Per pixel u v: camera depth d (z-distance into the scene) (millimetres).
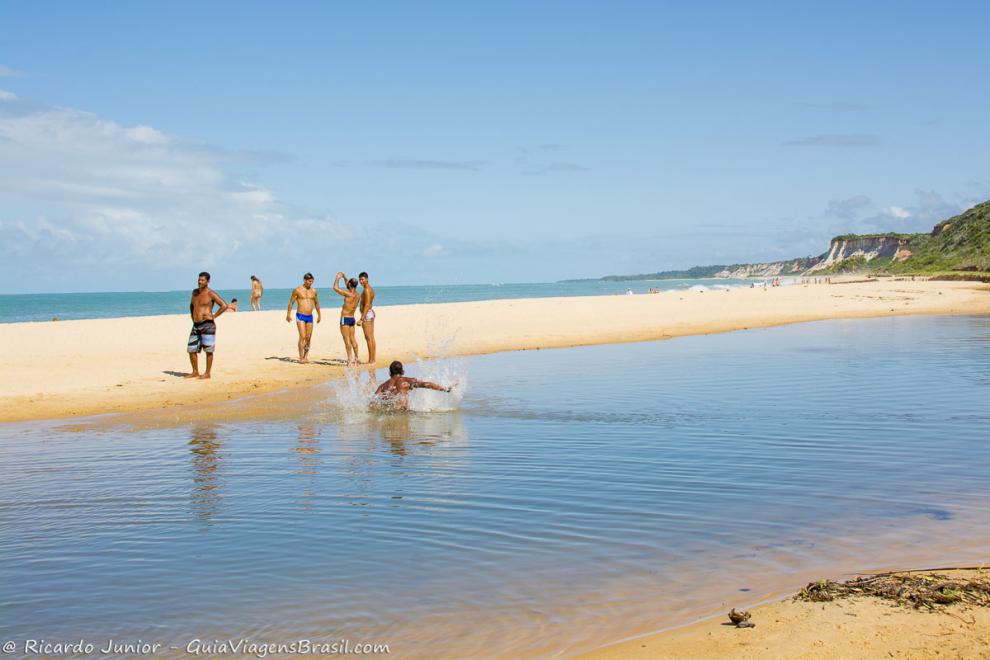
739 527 6137
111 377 16500
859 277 134000
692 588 4895
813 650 3838
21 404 13344
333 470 8258
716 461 8523
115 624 4457
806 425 10688
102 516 6594
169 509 6805
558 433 10297
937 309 43844
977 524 6125
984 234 110750
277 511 6699
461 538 5930
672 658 3854
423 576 5148
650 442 9641
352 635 4281
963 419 11039
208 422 11523
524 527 6184
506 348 23125
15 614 4602
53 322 30422
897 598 4484
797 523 6227
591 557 5488
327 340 24656
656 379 15906
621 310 40500
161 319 31984
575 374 16891
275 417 11883
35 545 5852
